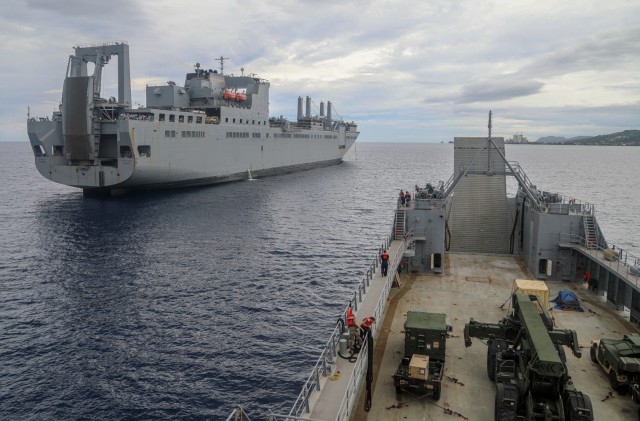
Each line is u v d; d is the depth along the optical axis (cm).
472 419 1673
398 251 3144
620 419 1673
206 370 3064
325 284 4747
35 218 7869
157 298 4281
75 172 9225
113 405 2703
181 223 7494
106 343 3422
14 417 2600
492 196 4128
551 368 1355
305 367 3112
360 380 1834
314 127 17725
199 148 10694
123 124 8625
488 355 1912
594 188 13550
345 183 13950
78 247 6012
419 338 1892
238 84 13312
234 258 5591
